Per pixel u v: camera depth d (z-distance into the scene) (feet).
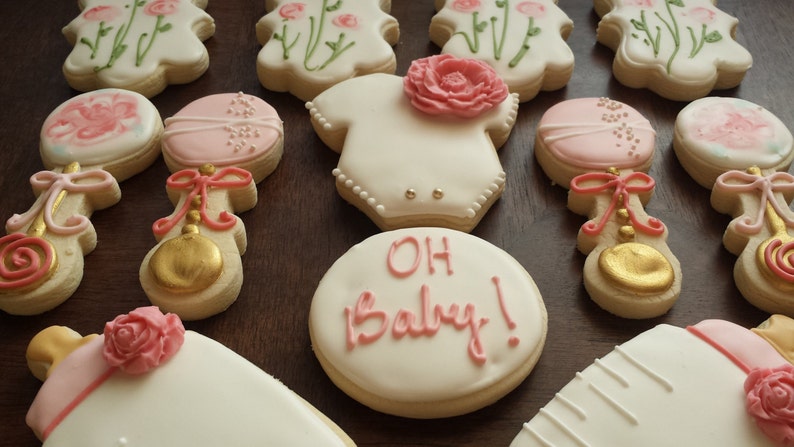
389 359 1.04
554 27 1.44
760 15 1.54
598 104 1.31
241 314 1.13
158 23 1.43
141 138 1.26
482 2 1.47
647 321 1.13
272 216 1.23
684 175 1.28
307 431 0.97
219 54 1.46
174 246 1.12
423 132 1.25
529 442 0.98
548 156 1.26
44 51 1.46
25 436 1.03
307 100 1.38
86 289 1.15
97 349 1.02
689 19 1.45
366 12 1.45
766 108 1.37
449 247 1.13
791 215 1.17
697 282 1.16
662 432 0.97
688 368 1.01
